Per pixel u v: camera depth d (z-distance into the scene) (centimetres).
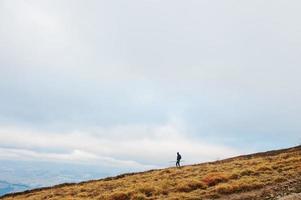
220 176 3412
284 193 2519
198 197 2705
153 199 2856
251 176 3394
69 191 4266
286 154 5056
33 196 4338
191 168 4966
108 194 3222
